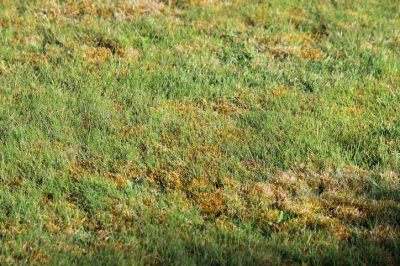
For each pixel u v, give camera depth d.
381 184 8.55
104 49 11.87
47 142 9.05
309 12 14.20
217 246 7.21
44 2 13.62
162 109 10.05
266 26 13.40
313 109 10.38
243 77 11.26
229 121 9.91
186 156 8.98
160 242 7.26
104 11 13.40
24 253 7.09
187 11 13.66
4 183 8.30
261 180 8.61
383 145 9.34
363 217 7.93
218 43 12.38
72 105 10.02
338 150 9.20
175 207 7.93
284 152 9.10
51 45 11.92
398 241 7.45
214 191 8.32
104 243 7.31
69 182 8.30
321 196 8.34
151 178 8.53
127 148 9.02
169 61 11.61
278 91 10.87
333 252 7.18
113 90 10.57
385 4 15.02
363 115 10.24
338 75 11.52
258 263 6.98
